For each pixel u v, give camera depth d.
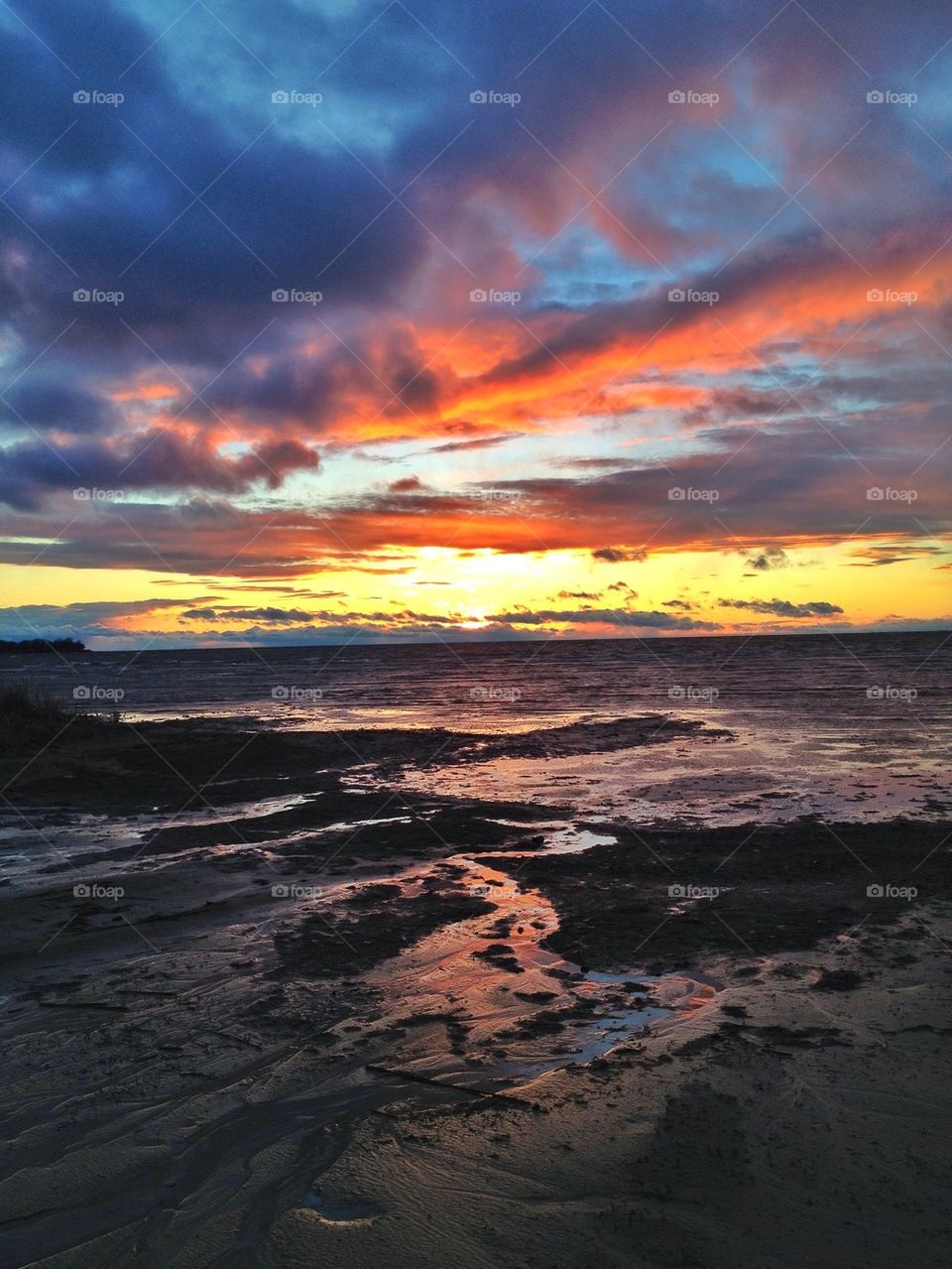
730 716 25.94
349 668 70.69
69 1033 5.66
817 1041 5.34
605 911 8.21
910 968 6.54
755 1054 5.17
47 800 14.24
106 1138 4.40
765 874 9.29
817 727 22.61
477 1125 4.45
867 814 12.13
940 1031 5.43
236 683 50.44
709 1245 3.42
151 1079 5.03
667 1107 4.47
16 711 19.84
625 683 43.22
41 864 10.00
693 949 7.14
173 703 35.06
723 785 14.84
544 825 12.11
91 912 8.23
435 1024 5.76
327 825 12.23
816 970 6.57
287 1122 4.54
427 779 16.30
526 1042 5.46
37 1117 4.62
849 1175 3.90
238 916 8.19
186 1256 3.49
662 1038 5.46
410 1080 4.97
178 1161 4.20
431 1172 4.04
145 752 18.52
